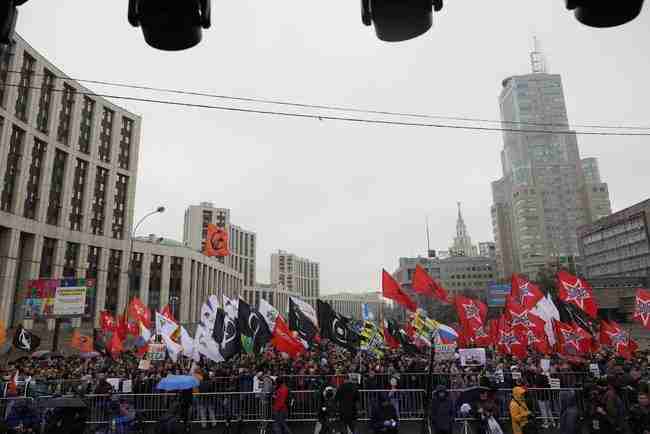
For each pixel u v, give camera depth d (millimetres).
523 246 135750
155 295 76938
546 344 17625
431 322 13766
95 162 59156
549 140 140375
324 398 12594
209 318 17406
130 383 14672
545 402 13875
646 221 89438
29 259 48500
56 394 12523
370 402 14195
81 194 56969
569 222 135000
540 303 18891
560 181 137750
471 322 20094
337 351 27406
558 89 145250
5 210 45375
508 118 152750
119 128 64062
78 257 55375
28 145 48406
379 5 2705
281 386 12141
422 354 20531
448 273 161625
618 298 80312
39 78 50469
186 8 2779
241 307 16438
